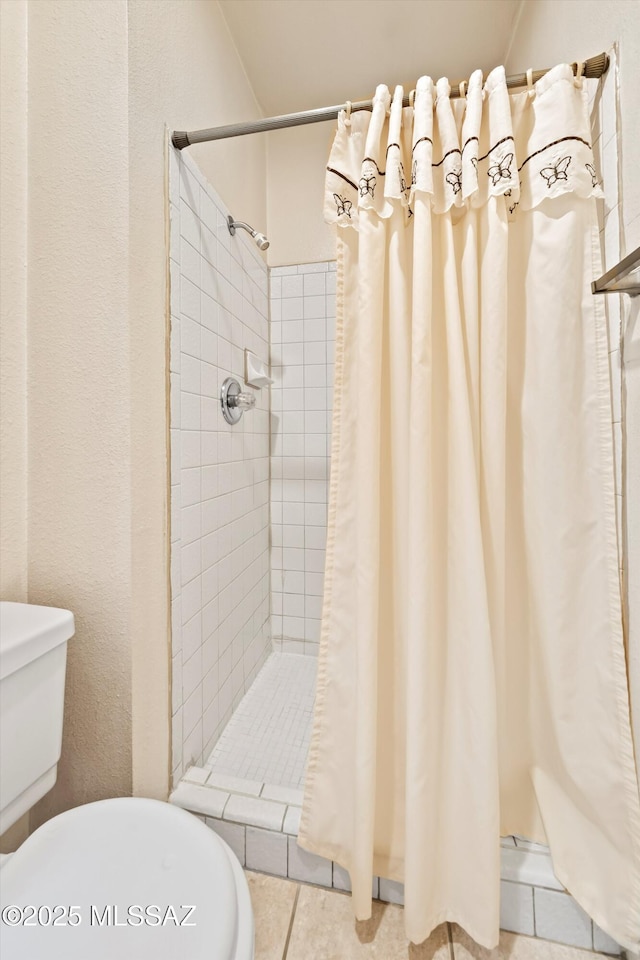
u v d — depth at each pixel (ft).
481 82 2.53
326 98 5.31
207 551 3.74
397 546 2.70
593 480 2.50
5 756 2.08
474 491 2.45
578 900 2.37
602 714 2.43
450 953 2.45
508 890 2.54
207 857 1.94
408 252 2.70
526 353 2.64
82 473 2.74
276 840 2.86
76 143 2.72
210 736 3.82
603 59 2.43
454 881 2.47
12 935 1.59
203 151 3.74
